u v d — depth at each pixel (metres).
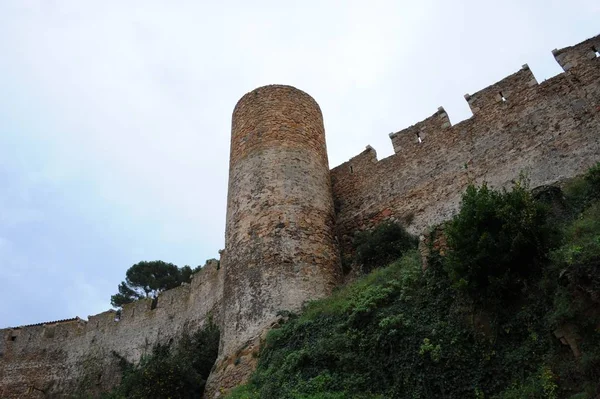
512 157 17.69
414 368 9.99
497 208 10.38
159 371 16.50
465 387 9.20
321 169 20.12
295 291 15.86
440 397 9.38
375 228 19.67
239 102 22.00
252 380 13.12
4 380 33.75
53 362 33.50
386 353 10.75
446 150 19.98
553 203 13.14
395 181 21.14
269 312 15.45
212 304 27.02
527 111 18.05
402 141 21.86
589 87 16.75
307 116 21.23
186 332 27.86
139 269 47.72
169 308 30.70
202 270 29.83
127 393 17.31
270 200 17.97
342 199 22.73
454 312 10.45
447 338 10.05
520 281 9.66
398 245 17.48
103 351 31.75
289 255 16.67
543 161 16.73
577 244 9.40
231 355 15.29
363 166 22.89
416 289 11.84
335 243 18.52
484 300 9.93
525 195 10.61
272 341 13.93
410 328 10.72
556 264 9.16
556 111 17.23
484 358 9.36
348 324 12.23
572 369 7.92
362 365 10.96
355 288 14.41
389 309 11.70
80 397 28.77
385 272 14.23
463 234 10.47
